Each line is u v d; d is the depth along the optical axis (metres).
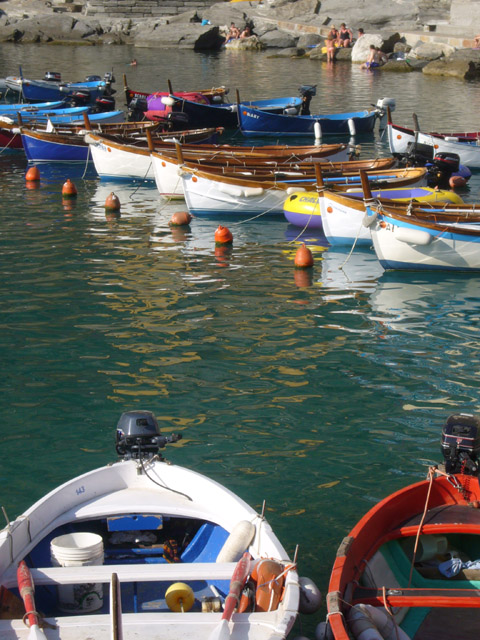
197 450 8.84
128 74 46.41
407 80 46.81
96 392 10.21
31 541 6.38
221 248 17.34
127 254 16.69
